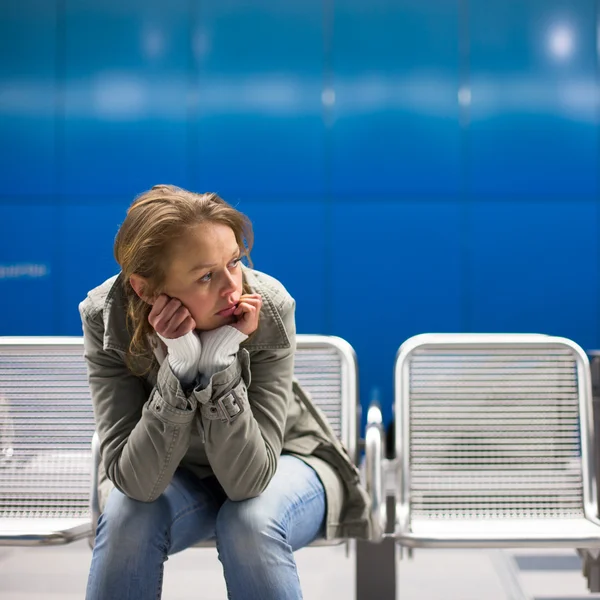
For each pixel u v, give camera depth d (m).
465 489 1.91
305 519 1.49
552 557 2.97
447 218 4.73
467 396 1.94
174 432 1.37
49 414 1.97
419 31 4.68
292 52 4.70
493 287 4.74
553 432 1.93
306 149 4.73
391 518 2.01
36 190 4.77
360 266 4.75
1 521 1.88
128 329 1.46
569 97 4.68
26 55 4.73
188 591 2.58
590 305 4.73
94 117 4.74
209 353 1.39
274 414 1.50
